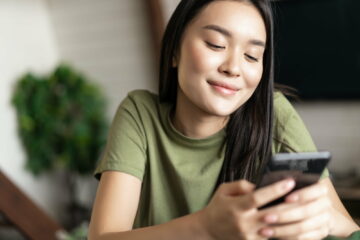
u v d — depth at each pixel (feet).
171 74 3.14
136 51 13.34
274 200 2.12
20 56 13.02
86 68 14.15
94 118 12.67
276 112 3.29
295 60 11.48
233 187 2.14
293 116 3.31
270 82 3.02
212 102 2.71
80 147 12.46
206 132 3.08
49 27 14.29
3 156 12.10
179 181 3.13
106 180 3.01
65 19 14.10
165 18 12.51
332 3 10.87
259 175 2.13
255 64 2.72
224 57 2.65
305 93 11.51
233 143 3.10
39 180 13.03
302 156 2.07
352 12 10.69
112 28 13.52
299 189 2.14
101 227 2.79
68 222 13.65
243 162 3.09
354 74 10.93
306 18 11.18
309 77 11.41
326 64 11.18
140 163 3.11
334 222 2.87
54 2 14.08
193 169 3.13
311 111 11.60
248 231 2.06
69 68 12.82
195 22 2.72
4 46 12.53
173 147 3.16
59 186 13.57
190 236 2.27
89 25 13.82
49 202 13.25
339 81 11.11
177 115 3.13
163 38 3.11
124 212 2.92
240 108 3.08
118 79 13.76
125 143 3.13
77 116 12.70
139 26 13.12
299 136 3.23
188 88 2.76
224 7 2.65
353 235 2.71
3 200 9.30
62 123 12.64
